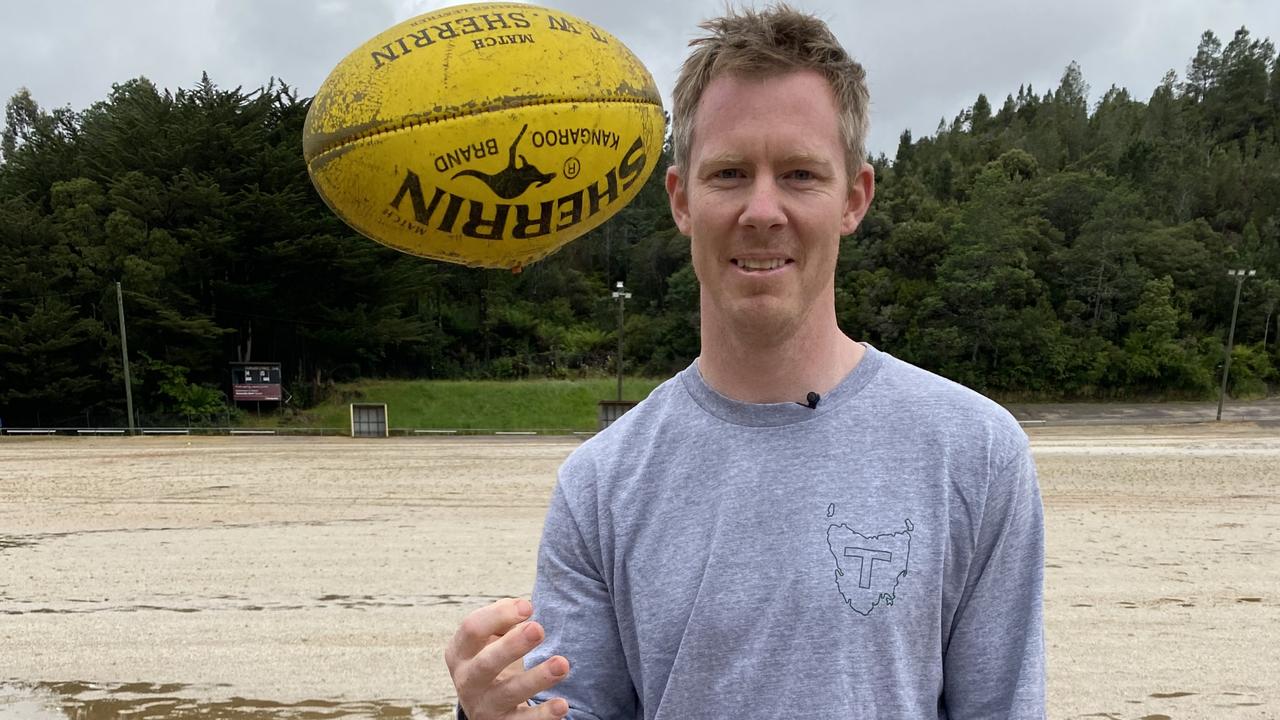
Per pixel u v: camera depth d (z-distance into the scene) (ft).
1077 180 212.64
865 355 5.51
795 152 4.90
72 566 29.60
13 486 48.03
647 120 10.94
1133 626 23.40
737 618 4.72
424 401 130.00
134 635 22.88
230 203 125.18
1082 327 179.83
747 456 5.05
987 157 283.79
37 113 215.92
